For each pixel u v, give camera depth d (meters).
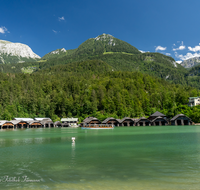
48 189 19.55
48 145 51.00
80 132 102.88
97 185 20.20
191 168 25.78
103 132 98.62
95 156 34.62
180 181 20.97
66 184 20.75
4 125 152.88
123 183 20.64
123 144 49.75
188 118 152.75
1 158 34.12
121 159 31.72
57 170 26.02
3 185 20.84
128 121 163.62
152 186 19.67
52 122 180.38
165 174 23.41
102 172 24.67
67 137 73.69
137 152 37.69
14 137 76.44
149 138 62.41
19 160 32.41
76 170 25.81
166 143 49.44
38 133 99.00
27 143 56.03
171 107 198.75
